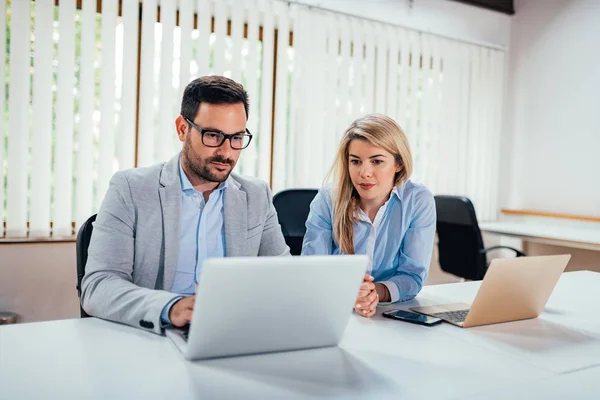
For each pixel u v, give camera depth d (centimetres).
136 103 272
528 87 384
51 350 95
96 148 265
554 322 127
